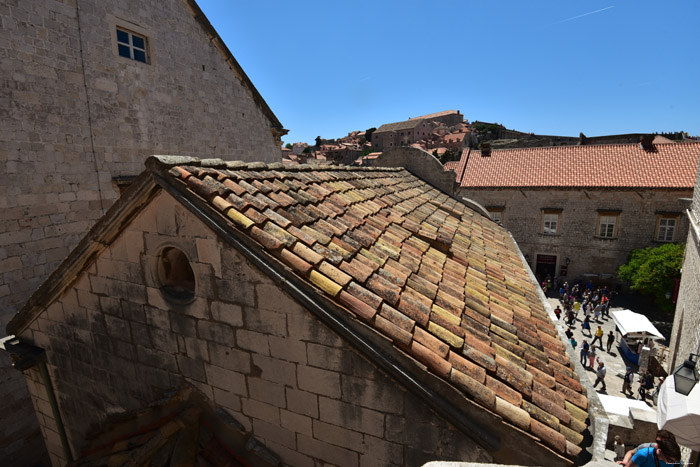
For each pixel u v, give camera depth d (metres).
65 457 5.76
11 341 5.53
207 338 3.95
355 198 6.32
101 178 9.97
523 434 2.81
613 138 49.09
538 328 5.03
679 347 10.70
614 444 8.29
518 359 3.81
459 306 4.27
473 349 3.50
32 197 8.46
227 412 4.10
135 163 10.96
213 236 3.58
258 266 3.35
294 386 3.60
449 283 4.88
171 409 4.41
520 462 2.88
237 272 3.55
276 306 3.45
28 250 8.41
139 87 11.02
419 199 9.25
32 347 5.34
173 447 4.02
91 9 9.56
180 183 3.52
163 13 11.71
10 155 8.04
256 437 4.00
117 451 4.58
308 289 3.22
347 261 3.91
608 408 9.41
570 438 3.04
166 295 4.06
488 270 6.47
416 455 3.21
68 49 9.07
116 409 4.95
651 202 23.09
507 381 3.33
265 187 4.50
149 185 3.66
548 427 2.98
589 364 15.91
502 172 27.94
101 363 4.85
